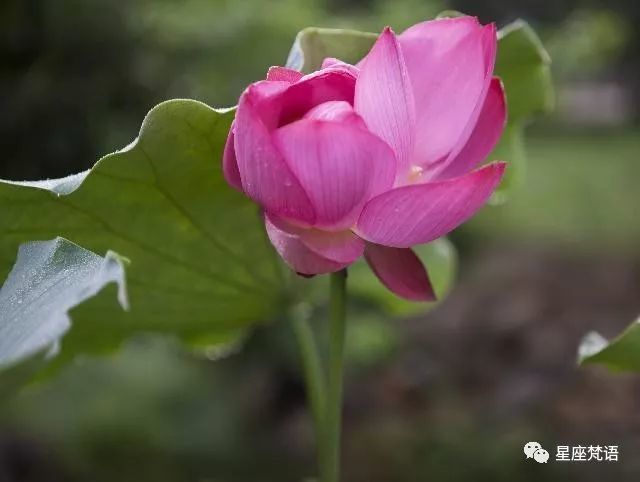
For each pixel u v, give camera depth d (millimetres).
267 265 1020
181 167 934
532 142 9953
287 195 779
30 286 828
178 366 3475
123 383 3248
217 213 978
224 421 3371
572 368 4121
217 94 3219
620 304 4918
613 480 2984
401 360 4254
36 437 3029
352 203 786
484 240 5855
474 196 790
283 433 3574
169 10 3170
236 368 3725
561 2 10273
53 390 3170
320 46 1001
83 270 810
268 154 767
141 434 3115
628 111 11000
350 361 3781
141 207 957
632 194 7074
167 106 891
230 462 3271
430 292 837
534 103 1153
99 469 3049
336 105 788
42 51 3062
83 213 946
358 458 3496
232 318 1057
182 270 1009
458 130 846
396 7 3842
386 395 3965
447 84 847
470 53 840
